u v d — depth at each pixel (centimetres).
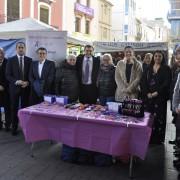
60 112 483
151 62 606
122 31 4244
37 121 491
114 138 440
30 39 715
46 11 2362
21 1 2095
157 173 470
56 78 629
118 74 601
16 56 650
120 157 499
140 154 432
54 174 453
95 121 443
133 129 427
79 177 445
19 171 459
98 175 454
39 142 596
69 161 499
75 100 635
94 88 637
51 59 707
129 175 451
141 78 597
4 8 1962
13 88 639
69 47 1102
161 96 593
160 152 568
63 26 2555
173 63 694
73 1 2722
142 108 464
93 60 639
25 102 656
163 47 1326
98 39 3378
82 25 2927
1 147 562
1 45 840
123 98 586
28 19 918
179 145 516
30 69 637
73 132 466
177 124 511
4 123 711
